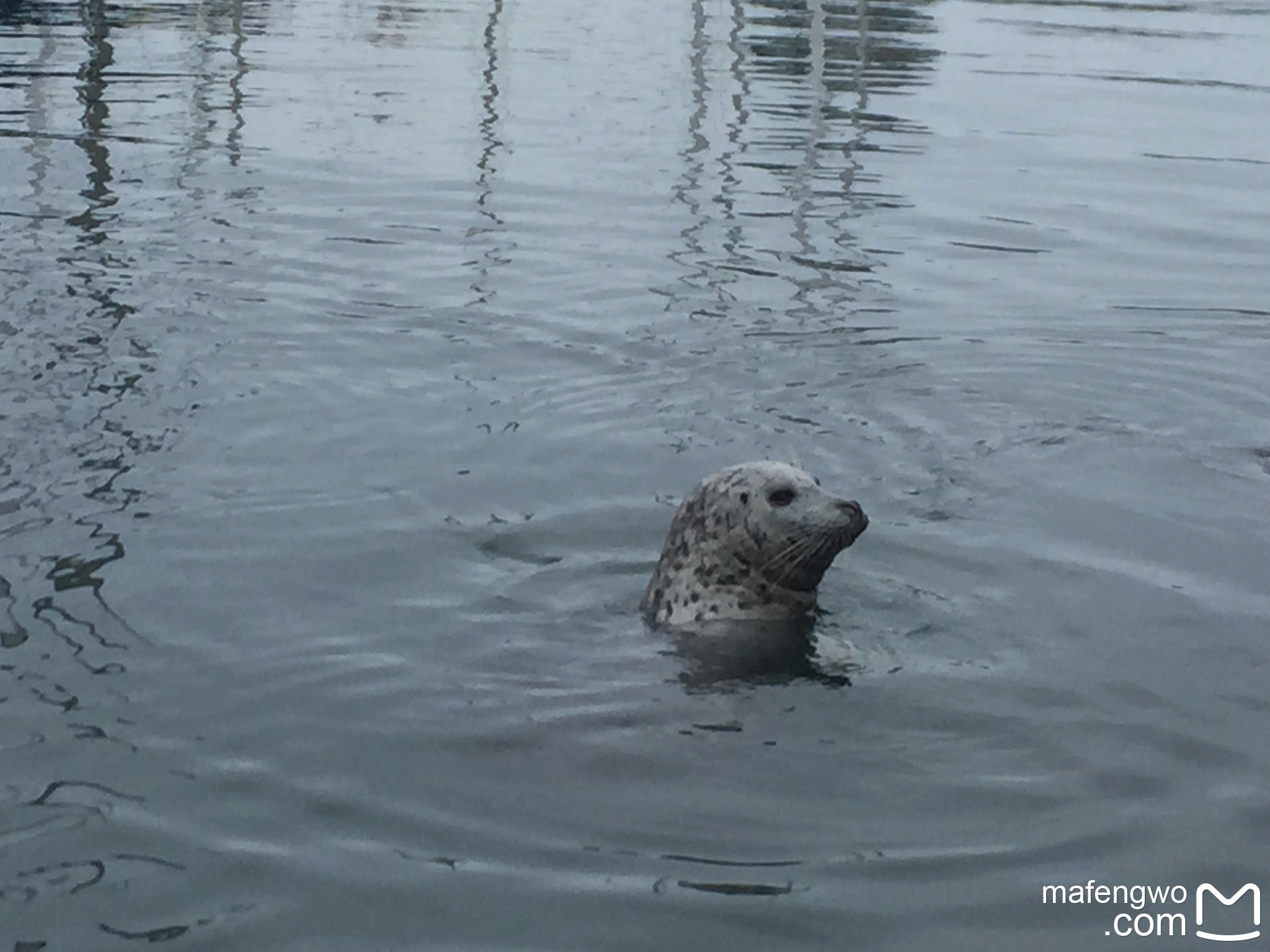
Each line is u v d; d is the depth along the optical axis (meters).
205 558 3.51
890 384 4.37
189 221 5.37
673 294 4.89
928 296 4.96
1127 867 2.81
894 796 2.94
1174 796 2.95
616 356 4.47
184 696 3.12
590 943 2.68
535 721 3.10
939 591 3.49
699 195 5.87
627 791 2.94
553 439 4.02
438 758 3.01
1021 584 3.52
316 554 3.54
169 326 4.54
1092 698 3.18
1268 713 3.15
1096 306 4.93
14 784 2.92
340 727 3.07
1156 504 3.82
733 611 3.42
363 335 4.55
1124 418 4.23
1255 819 2.90
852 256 5.27
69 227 5.27
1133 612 3.43
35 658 3.20
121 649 3.23
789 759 3.02
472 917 2.71
